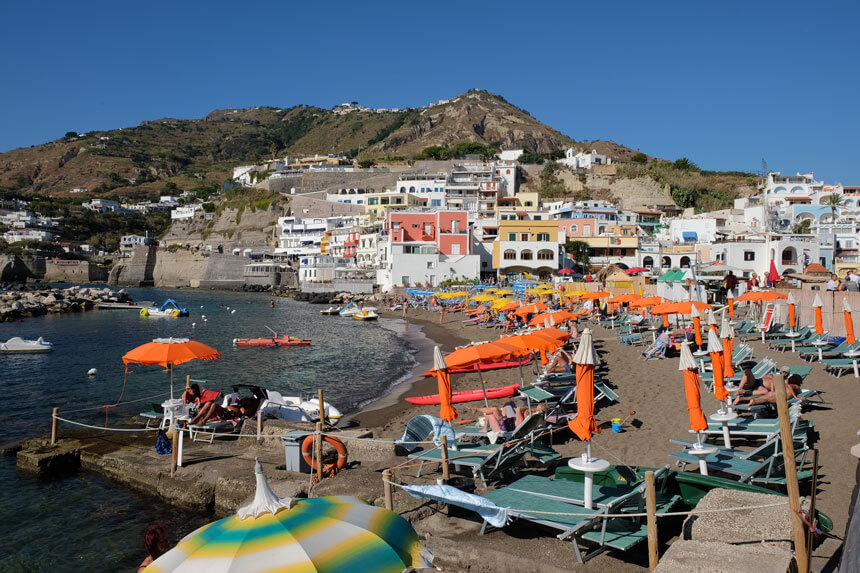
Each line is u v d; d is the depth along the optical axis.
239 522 5.19
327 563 4.66
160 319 63.31
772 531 7.17
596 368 22.89
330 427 16.02
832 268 61.38
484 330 47.06
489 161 159.88
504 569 8.35
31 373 29.19
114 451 14.76
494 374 25.84
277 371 30.31
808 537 6.66
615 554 8.46
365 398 23.62
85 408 21.45
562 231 94.44
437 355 12.57
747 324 27.62
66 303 72.19
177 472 13.10
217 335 48.12
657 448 13.02
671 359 23.88
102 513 12.00
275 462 13.56
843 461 11.02
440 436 11.99
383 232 101.62
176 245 150.62
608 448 13.27
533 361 27.19
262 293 116.81
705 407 16.16
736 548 6.88
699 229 89.56
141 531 11.22
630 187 134.38
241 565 4.61
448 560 8.70
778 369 18.55
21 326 54.88
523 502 9.07
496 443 12.59
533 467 12.08
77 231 183.62
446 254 88.81
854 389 15.98
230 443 15.38
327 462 13.39
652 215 107.50
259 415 15.52
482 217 113.31
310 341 41.84
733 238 72.06
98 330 51.69
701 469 9.88
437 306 68.00
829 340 21.25
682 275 33.47
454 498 8.94
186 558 4.89
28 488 13.29
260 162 193.62
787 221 93.75
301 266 116.75
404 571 4.86
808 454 10.91
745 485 8.61
